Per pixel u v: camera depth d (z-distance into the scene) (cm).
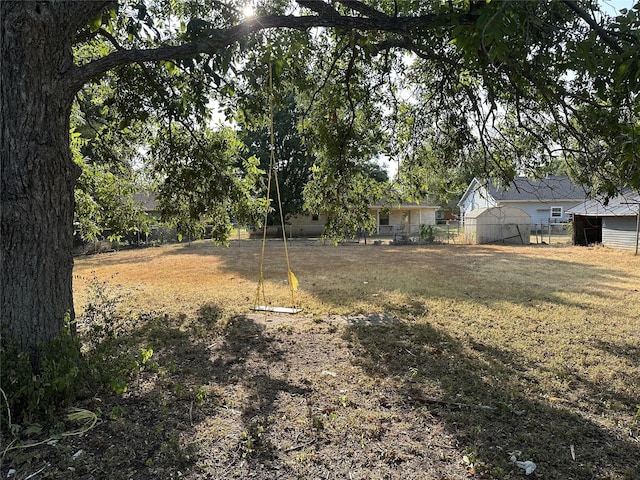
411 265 1339
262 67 423
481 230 2331
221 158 618
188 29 320
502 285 916
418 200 720
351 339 507
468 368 412
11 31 272
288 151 3055
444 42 458
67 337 292
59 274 306
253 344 489
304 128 623
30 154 284
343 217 728
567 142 470
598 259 1459
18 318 288
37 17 274
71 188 319
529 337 520
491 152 603
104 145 642
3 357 260
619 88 305
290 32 434
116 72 497
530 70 352
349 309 676
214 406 320
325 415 309
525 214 2323
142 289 889
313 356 447
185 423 290
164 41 491
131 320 591
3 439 250
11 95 278
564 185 2905
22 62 277
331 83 568
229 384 367
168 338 509
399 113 624
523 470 243
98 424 279
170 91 559
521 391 359
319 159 652
